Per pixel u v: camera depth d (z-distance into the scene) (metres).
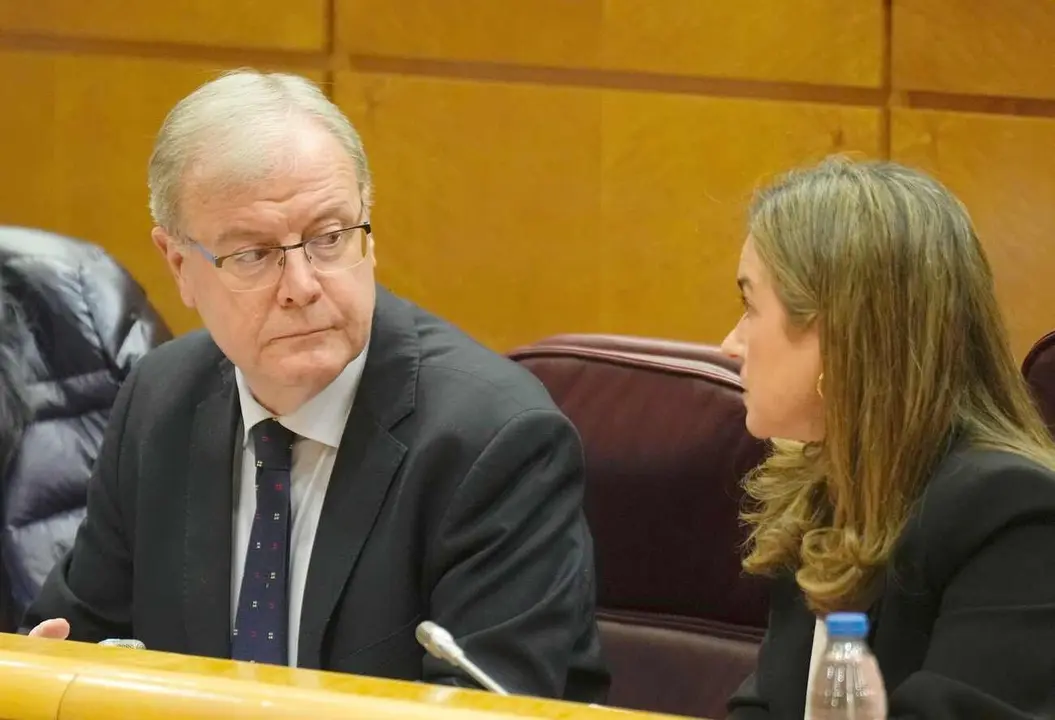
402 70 11.09
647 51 11.04
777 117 11.04
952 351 4.62
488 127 11.05
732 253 11.07
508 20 11.01
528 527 5.27
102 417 7.74
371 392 5.51
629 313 11.16
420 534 5.33
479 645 5.03
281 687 3.04
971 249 4.71
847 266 4.59
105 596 6.05
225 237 5.22
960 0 11.02
